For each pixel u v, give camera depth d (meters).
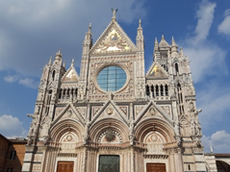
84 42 53.28
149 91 45.28
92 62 50.88
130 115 40.78
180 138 37.25
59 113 43.06
